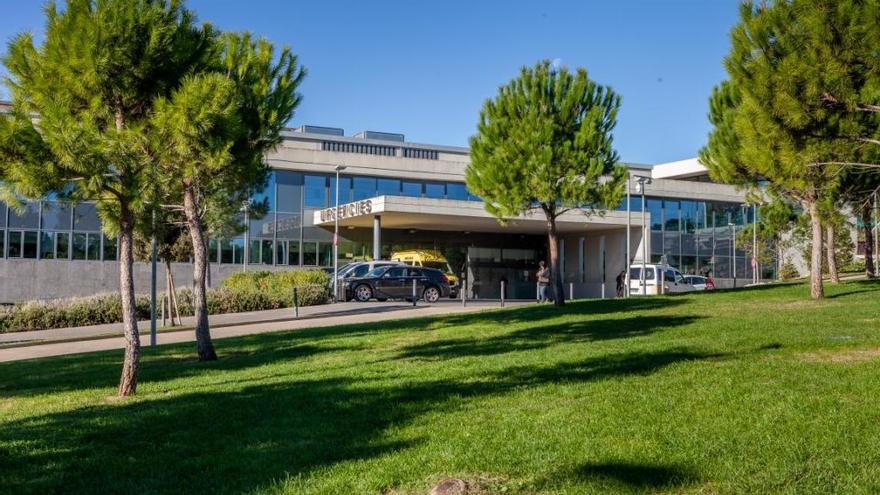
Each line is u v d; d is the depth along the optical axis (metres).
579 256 50.62
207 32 11.51
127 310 9.91
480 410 7.41
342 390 8.91
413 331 16.45
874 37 9.29
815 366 8.94
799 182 11.05
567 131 19.89
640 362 9.95
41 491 5.49
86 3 9.65
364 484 5.21
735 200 50.91
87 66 9.38
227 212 23.12
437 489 5.01
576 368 9.78
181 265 37.47
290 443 6.54
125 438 7.11
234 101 9.88
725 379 8.30
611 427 6.37
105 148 8.45
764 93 10.26
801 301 19.66
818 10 9.69
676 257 48.69
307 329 18.48
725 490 4.75
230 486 5.39
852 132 10.41
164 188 10.06
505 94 20.27
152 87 10.35
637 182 39.50
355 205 38.53
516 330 15.46
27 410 9.19
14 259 35.19
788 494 4.59
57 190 8.87
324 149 46.12
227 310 26.78
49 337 20.94
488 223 42.25
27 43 9.59
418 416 7.31
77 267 36.44
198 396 9.22
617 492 4.82
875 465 5.05
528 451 5.81
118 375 12.20
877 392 7.31
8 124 8.00
